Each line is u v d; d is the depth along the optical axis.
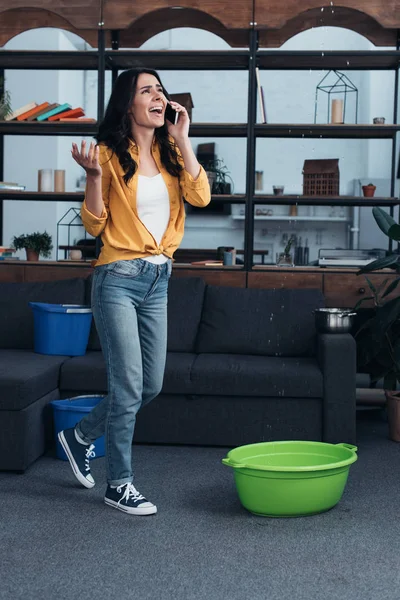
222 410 3.77
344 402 3.71
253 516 2.78
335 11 4.90
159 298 2.79
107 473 2.82
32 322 4.36
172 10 5.18
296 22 5.03
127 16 4.77
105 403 2.93
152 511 2.77
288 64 5.07
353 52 4.70
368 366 4.70
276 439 3.76
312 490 2.73
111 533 2.58
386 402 4.53
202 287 4.45
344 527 2.67
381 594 2.10
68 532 2.59
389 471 3.42
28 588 2.12
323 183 5.01
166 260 2.75
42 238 5.14
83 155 2.49
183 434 3.79
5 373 3.36
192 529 2.63
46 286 4.50
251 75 4.75
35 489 3.08
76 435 3.04
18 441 3.27
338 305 4.65
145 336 2.80
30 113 4.93
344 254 4.85
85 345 4.09
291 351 4.21
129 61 5.02
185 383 3.73
